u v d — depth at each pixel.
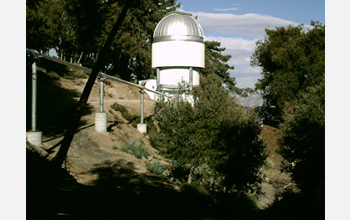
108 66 49.28
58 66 34.16
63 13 33.22
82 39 31.52
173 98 17.00
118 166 14.00
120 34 37.56
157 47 33.66
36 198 7.19
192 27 33.69
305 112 18.86
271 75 43.59
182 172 15.27
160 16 49.72
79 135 17.45
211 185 14.76
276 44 44.53
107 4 29.23
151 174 14.19
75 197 8.19
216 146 14.27
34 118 13.06
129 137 20.59
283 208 13.23
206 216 9.52
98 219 7.07
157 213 8.68
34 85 12.95
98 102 26.55
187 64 33.03
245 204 14.16
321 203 12.05
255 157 13.99
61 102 24.56
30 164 8.84
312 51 37.34
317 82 34.62
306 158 13.82
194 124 14.74
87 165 13.56
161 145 16.41
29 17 24.88
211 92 16.45
